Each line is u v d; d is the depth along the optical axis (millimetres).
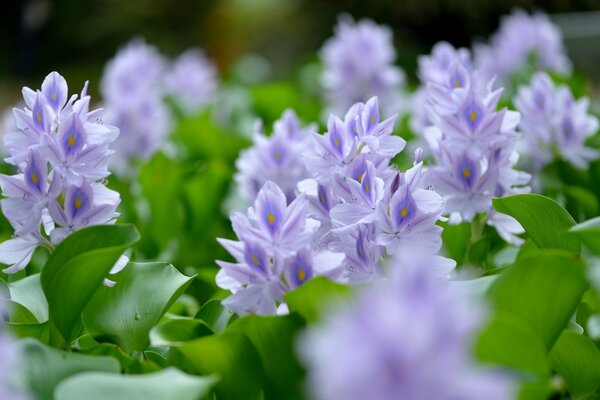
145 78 3072
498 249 1684
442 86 1437
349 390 876
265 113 3576
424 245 1237
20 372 1109
